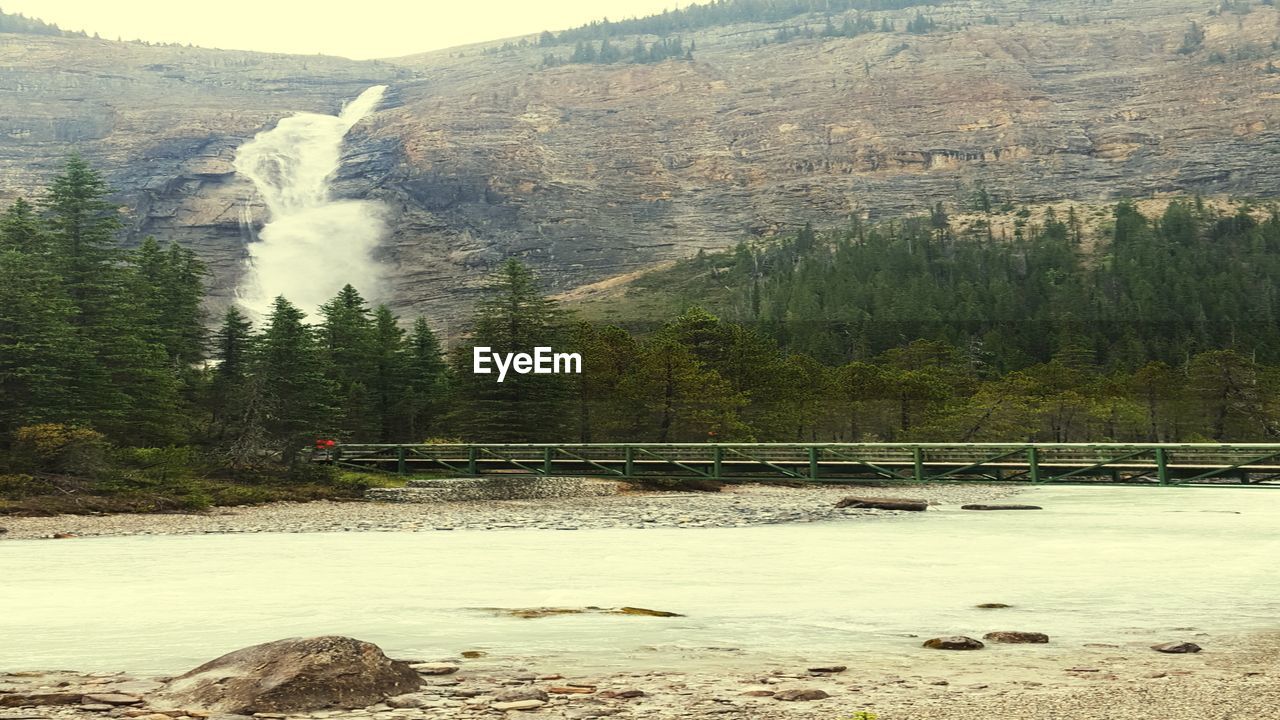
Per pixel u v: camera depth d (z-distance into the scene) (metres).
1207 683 10.41
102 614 17.39
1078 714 8.75
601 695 9.71
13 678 10.90
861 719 8.59
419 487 62.72
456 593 20.72
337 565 27.56
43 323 59.28
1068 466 47.44
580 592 20.83
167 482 56.16
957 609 17.97
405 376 96.94
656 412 91.94
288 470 65.06
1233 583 22.19
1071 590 20.95
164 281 91.81
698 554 30.52
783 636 14.58
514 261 88.44
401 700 9.34
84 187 76.31
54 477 52.34
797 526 42.56
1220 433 131.12
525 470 62.69
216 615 17.17
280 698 8.92
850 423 119.12
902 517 47.19
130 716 8.56
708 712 8.92
